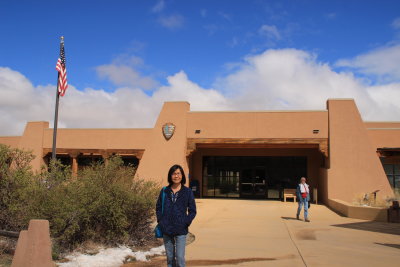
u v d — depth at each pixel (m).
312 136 22.08
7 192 8.46
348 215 15.71
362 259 7.93
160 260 7.75
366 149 21.28
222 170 26.38
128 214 8.94
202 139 23.23
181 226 5.57
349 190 20.94
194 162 26.42
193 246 9.32
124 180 9.35
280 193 25.19
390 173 23.47
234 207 19.55
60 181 8.71
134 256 7.86
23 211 8.05
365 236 11.17
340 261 7.72
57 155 27.95
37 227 6.06
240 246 9.32
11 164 9.21
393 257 8.18
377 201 18.25
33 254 5.96
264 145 23.61
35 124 27.12
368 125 26.16
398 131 22.59
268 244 9.60
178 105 23.69
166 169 23.14
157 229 5.68
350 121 21.62
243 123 22.95
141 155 25.47
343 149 21.42
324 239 10.48
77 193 8.33
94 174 8.97
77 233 8.35
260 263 7.53
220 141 23.05
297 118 22.42
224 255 8.27
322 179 23.06
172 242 5.70
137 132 25.80
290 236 10.92
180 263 5.52
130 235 9.12
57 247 7.64
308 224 13.65
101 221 8.70
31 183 8.45
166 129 23.44
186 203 5.71
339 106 21.89
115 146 25.89
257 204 21.31
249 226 12.92
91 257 7.39
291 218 15.34
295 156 25.36
